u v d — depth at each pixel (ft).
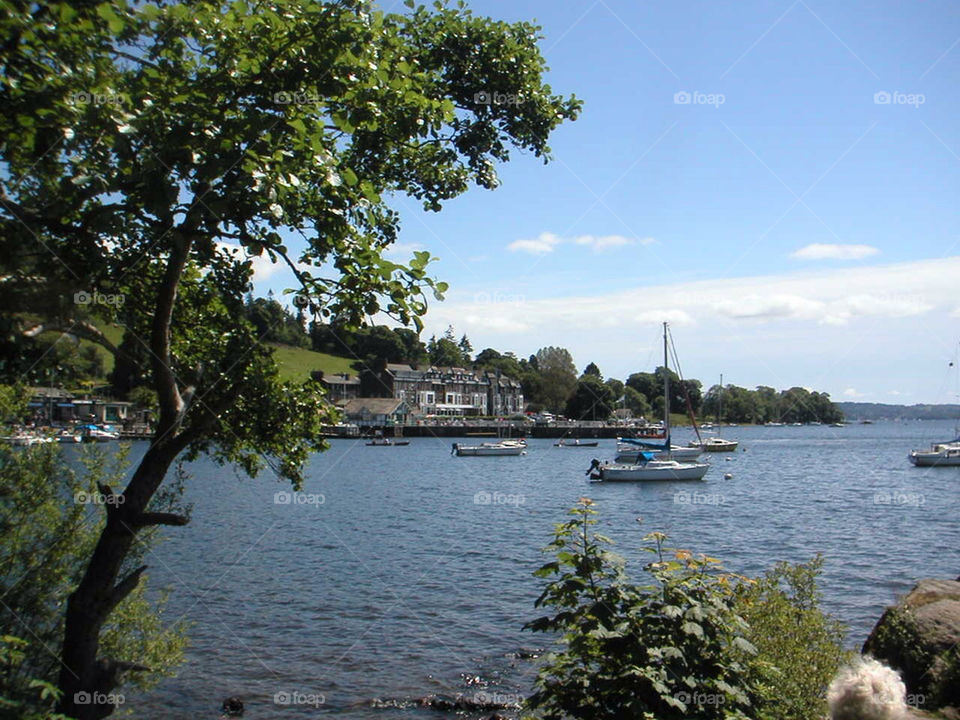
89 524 30.68
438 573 75.72
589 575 20.31
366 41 20.13
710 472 232.32
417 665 48.65
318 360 415.44
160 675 34.91
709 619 19.33
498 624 57.21
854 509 133.39
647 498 156.87
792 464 266.16
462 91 31.94
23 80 17.85
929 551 88.43
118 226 18.38
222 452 29.12
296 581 71.51
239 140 18.67
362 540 97.60
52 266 19.10
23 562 28.86
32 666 26.76
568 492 170.09
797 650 23.59
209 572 75.46
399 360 478.59
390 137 23.18
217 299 28.40
